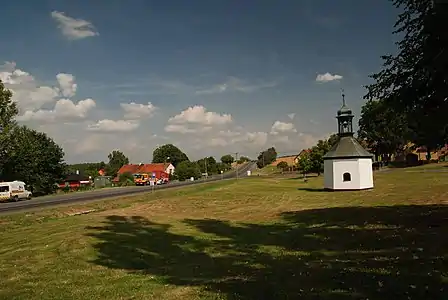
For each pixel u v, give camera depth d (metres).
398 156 106.25
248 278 10.88
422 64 12.12
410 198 31.25
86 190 73.69
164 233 20.59
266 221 24.14
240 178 94.69
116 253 15.77
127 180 101.81
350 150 48.09
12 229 23.28
